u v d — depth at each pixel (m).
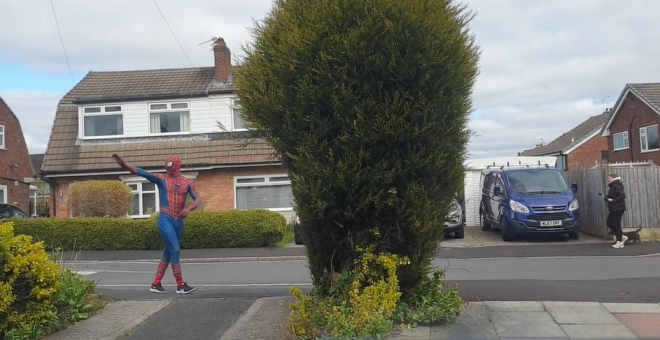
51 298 6.89
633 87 33.94
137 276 12.96
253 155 22.98
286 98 6.07
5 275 6.34
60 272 7.63
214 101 24.02
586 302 7.46
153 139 24.14
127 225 18.67
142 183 23.44
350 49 5.90
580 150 46.16
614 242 16.42
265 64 6.27
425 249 6.35
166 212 8.99
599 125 46.25
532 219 16.92
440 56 6.00
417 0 6.04
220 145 23.58
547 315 6.80
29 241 6.71
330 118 6.00
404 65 5.88
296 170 6.18
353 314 5.82
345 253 6.42
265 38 6.36
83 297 7.71
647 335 6.08
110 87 25.78
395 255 6.10
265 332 6.45
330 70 5.94
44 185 41.19
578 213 17.14
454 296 6.54
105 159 23.61
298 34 6.02
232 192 23.23
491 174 20.08
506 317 6.70
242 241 18.47
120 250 18.55
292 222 21.70
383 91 5.98
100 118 24.42
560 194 17.52
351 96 5.91
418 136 5.99
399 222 6.11
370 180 5.95
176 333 6.61
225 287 10.41
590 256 14.00
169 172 9.12
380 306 5.77
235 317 7.21
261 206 23.17
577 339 5.95
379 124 5.86
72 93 25.53
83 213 20.09
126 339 6.46
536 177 18.23
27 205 33.41
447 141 6.15
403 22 5.95
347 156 5.92
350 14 6.03
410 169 6.01
